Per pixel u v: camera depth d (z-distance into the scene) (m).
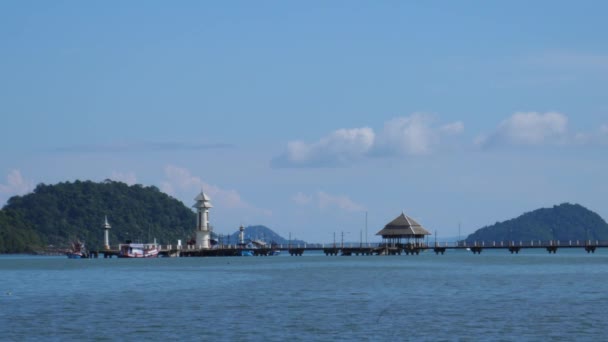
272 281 120.50
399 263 193.50
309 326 66.88
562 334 62.34
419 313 74.75
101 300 88.94
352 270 154.00
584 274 133.88
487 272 142.88
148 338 61.69
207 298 90.56
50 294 97.69
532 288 101.50
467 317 71.62
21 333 64.19
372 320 70.19
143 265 198.12
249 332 63.97
